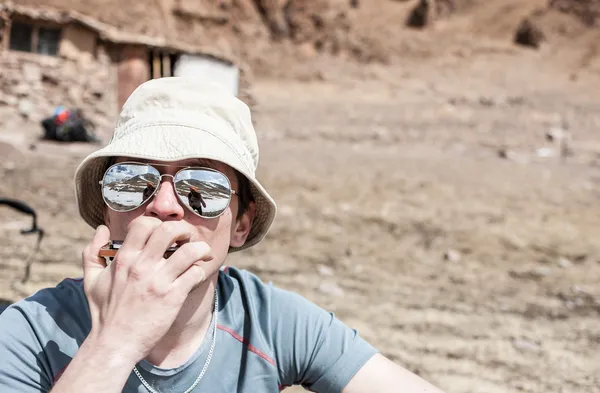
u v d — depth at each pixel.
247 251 6.32
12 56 16.27
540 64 32.66
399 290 5.44
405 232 7.64
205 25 30.14
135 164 1.57
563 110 22.39
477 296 5.41
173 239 1.42
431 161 13.88
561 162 14.81
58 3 25.12
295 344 1.73
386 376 1.72
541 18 36.75
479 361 3.98
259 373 1.70
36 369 1.54
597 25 36.84
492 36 36.88
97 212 1.82
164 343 1.61
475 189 10.67
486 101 23.67
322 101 23.62
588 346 4.33
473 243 7.29
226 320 1.72
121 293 1.38
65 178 9.27
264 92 24.61
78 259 5.27
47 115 16.33
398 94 25.77
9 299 4.11
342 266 6.05
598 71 32.09
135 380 1.60
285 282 5.39
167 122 1.61
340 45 31.98
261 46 30.77
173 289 1.40
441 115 21.23
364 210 8.61
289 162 12.70
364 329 4.41
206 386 1.65
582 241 7.64
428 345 4.20
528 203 9.77
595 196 10.66
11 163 10.25
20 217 6.64
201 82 1.69
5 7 16.19
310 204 8.82
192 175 1.56
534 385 3.65
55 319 1.60
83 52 17.12
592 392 3.58
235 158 1.62
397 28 35.78
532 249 7.18
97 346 1.34
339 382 1.72
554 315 5.01
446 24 37.50
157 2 29.17
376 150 15.74
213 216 1.58
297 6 33.19
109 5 27.31
